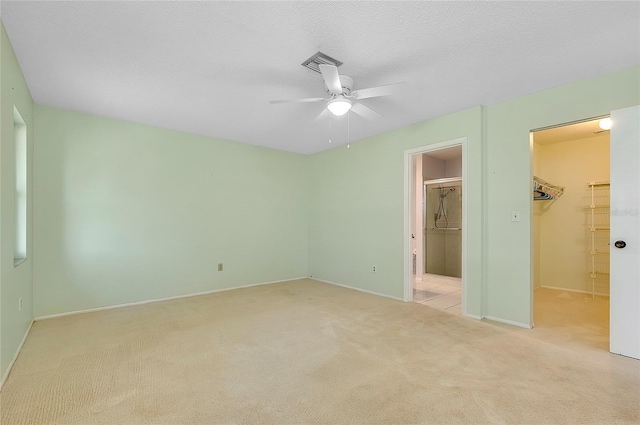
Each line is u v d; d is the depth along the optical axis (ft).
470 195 11.15
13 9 5.96
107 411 5.57
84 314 11.28
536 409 5.63
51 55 7.65
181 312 11.58
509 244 10.39
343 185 16.51
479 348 8.32
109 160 12.21
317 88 9.51
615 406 5.71
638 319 7.66
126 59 7.84
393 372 7.00
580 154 15.17
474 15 6.14
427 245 20.08
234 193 15.80
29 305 9.83
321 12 6.04
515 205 10.27
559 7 5.91
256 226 16.62
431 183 19.42
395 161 13.80
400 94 9.97
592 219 14.66
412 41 7.02
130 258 12.67
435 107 11.13
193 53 7.55
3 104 6.53
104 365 7.31
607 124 12.19
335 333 9.45
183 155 14.11
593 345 8.52
